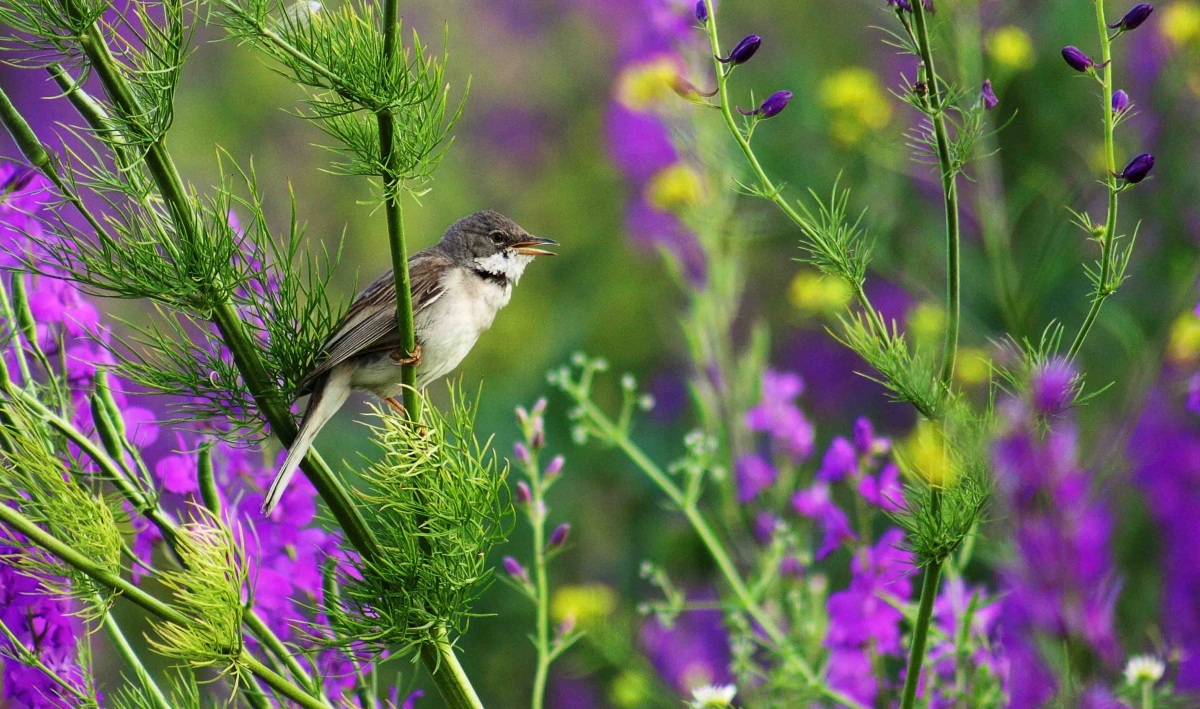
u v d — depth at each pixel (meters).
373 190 6.18
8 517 5.72
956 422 5.62
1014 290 10.81
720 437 10.63
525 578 8.30
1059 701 5.35
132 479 6.35
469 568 6.20
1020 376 5.66
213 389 6.46
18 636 6.42
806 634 9.01
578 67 19.77
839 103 11.99
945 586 8.27
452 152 19.06
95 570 5.78
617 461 13.88
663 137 15.06
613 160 15.55
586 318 15.60
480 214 10.44
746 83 15.05
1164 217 11.80
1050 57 12.39
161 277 6.10
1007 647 7.03
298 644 6.96
